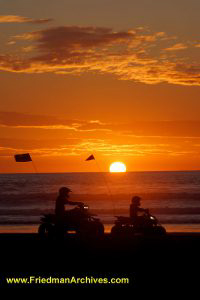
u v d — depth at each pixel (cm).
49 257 3183
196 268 2841
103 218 7556
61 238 3984
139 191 13762
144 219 4069
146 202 11294
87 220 4016
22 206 10638
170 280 2588
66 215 4003
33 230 5756
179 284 2511
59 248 3525
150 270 2805
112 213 8912
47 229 4016
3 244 3738
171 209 9369
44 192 13938
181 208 9538
